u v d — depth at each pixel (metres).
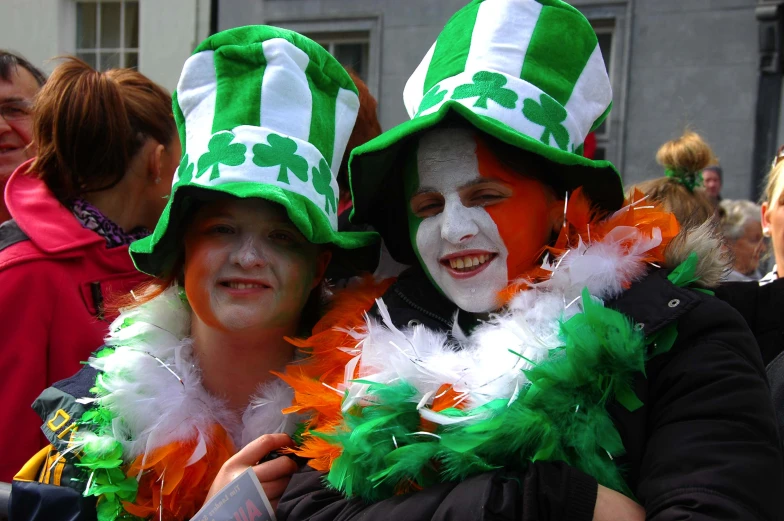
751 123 3.95
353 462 1.20
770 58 3.87
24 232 1.83
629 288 1.24
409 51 4.26
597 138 4.18
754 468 1.02
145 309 1.57
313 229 1.36
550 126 1.31
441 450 1.16
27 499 1.41
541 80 1.34
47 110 1.92
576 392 1.15
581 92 1.39
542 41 1.37
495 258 1.31
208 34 4.52
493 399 1.16
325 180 1.43
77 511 1.37
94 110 1.89
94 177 1.93
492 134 1.22
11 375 1.71
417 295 1.45
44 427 1.45
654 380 1.17
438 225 1.32
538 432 1.12
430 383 1.24
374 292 1.54
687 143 2.54
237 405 1.51
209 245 1.38
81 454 1.40
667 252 1.32
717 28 3.95
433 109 1.31
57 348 1.77
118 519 1.38
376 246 1.55
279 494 1.34
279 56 1.45
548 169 1.37
